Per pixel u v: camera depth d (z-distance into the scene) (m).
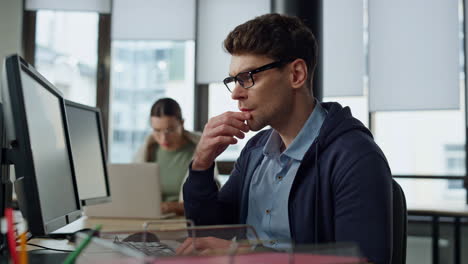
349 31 4.12
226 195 1.46
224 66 4.27
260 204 1.32
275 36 1.18
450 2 3.91
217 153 1.32
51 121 1.21
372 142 1.19
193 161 1.37
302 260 0.67
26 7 4.42
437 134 3.91
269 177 1.33
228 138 1.27
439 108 3.89
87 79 4.41
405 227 1.26
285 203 1.26
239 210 1.44
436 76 3.91
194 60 4.34
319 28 3.73
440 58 3.91
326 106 1.34
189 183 1.36
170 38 4.35
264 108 1.20
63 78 4.44
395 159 3.97
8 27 4.34
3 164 1.17
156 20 4.36
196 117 4.31
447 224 3.62
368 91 4.07
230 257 0.67
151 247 0.89
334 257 0.67
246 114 1.22
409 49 3.98
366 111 4.11
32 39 4.44
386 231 1.06
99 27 4.41
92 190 1.74
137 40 4.38
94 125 1.83
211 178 1.36
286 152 1.27
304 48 1.23
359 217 1.07
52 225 1.07
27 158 0.95
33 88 1.07
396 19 4.02
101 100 4.38
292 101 1.25
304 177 1.24
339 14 4.15
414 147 3.95
